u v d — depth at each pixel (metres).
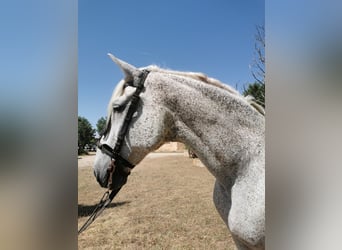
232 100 1.63
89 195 7.50
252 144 1.59
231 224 1.60
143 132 1.63
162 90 1.64
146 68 1.77
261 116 1.70
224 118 1.61
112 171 1.68
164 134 1.66
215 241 4.11
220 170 1.63
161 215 5.45
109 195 1.82
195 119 1.62
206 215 5.38
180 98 1.62
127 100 1.66
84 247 3.96
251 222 1.49
